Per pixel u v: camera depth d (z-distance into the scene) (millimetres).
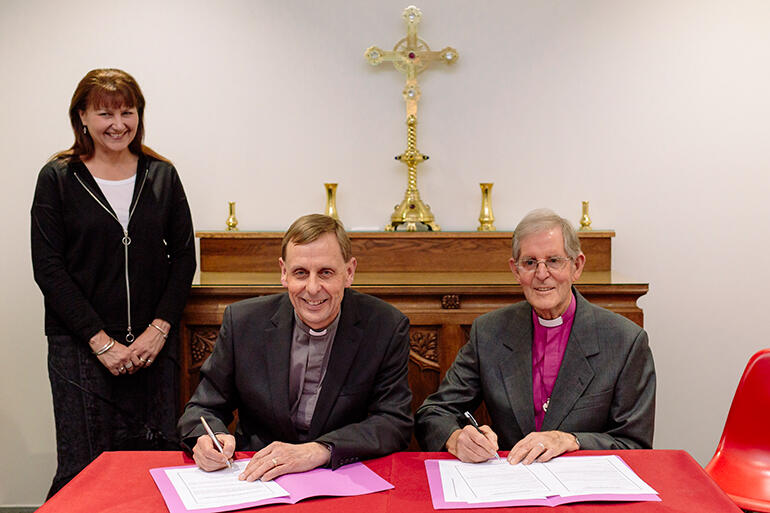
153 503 1474
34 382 3332
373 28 3252
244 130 3293
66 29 3225
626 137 3238
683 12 3176
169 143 3297
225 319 2010
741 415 2232
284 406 1903
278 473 1599
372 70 3271
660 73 3203
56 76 3238
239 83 3273
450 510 1436
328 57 3266
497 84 3256
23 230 3277
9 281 3295
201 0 3236
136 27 3238
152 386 2594
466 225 3322
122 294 2527
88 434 2527
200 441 1698
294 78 3275
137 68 3260
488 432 1738
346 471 1646
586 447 1787
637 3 3189
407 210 3189
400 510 1438
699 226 3244
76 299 2461
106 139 2463
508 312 2152
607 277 2918
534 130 3268
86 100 2451
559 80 3240
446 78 3264
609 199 3266
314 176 3318
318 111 3289
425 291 2729
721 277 3256
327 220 1822
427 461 1709
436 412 2057
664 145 3227
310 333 1906
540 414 2072
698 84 3193
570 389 1973
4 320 3307
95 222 2484
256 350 1958
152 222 2568
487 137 3281
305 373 1948
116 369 2488
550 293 1965
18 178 3262
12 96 3238
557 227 1969
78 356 2512
